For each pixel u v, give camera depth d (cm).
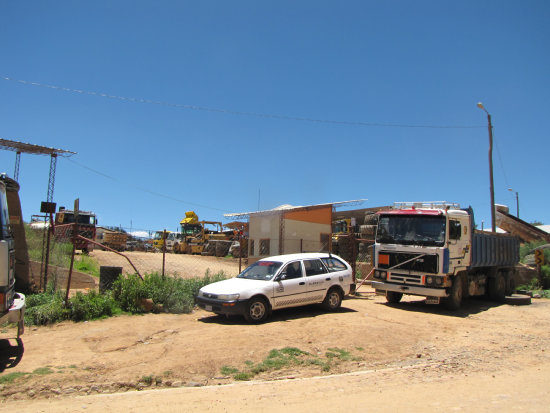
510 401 537
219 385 611
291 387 603
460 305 1468
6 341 805
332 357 768
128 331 884
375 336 913
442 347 879
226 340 827
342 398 550
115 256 2719
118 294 1102
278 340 843
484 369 718
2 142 1206
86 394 568
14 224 1211
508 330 1064
